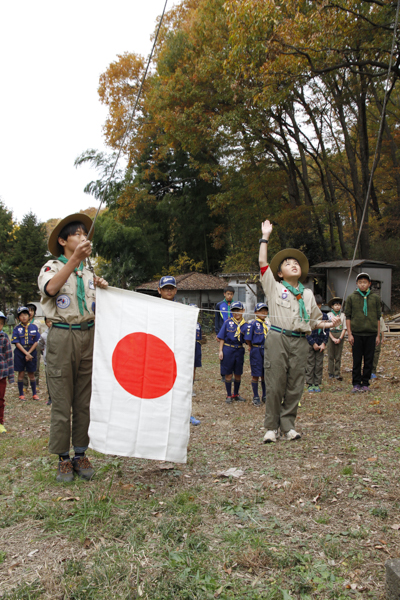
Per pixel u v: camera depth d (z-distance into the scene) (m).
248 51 14.37
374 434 5.08
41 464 4.38
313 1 13.80
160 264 34.91
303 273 5.19
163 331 3.75
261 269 4.98
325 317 9.62
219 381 10.94
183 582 2.32
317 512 3.14
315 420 6.02
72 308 3.74
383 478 3.70
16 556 2.61
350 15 13.35
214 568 2.47
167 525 2.89
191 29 21.55
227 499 3.35
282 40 13.98
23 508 3.23
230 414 7.13
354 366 8.15
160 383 3.68
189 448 4.89
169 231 35.34
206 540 2.76
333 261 24.39
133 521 2.97
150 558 2.56
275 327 4.96
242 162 25.36
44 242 46.78
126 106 28.28
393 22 13.59
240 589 2.29
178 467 4.20
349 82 21.95
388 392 7.83
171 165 32.81
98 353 3.66
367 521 2.98
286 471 3.96
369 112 26.95
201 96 21.84
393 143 26.00
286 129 25.09
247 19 13.23
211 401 8.48
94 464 4.31
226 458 4.45
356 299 8.01
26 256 46.00
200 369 13.21
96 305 3.71
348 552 2.61
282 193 29.84
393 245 26.44
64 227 3.94
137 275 34.12
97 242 34.69
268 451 4.61
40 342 10.52
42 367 15.69
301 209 24.73
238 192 26.02
